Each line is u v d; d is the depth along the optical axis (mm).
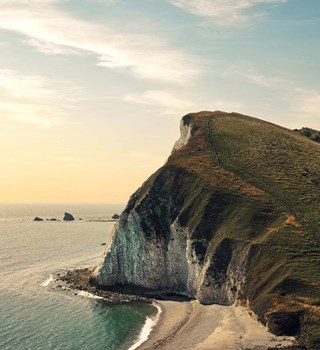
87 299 90500
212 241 87938
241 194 93875
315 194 93000
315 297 64125
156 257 96188
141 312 81250
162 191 103250
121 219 103438
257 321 66375
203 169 104375
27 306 84875
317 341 56906
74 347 64312
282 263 72438
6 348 63781
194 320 73438
